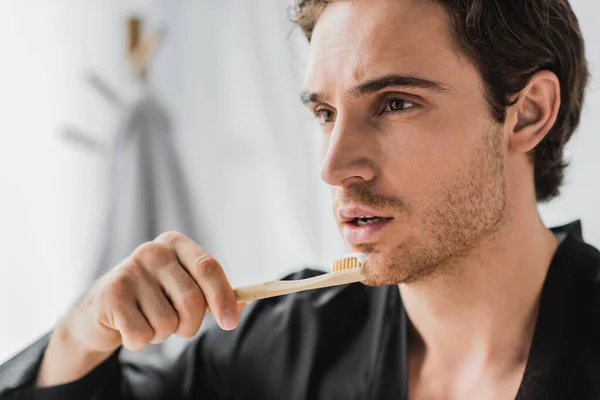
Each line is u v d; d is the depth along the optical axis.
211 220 2.03
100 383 0.72
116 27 2.00
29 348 0.72
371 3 0.61
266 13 1.96
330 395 0.75
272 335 0.81
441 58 0.60
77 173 1.97
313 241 1.97
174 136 1.78
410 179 0.60
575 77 0.71
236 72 2.03
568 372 0.63
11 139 1.94
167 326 0.62
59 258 1.96
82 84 1.99
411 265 0.62
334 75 0.61
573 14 0.70
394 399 0.71
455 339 0.68
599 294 0.66
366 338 0.76
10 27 1.93
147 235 1.69
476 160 0.62
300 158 1.97
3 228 1.94
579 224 0.73
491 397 0.66
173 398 0.81
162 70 2.04
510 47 0.63
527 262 0.66
